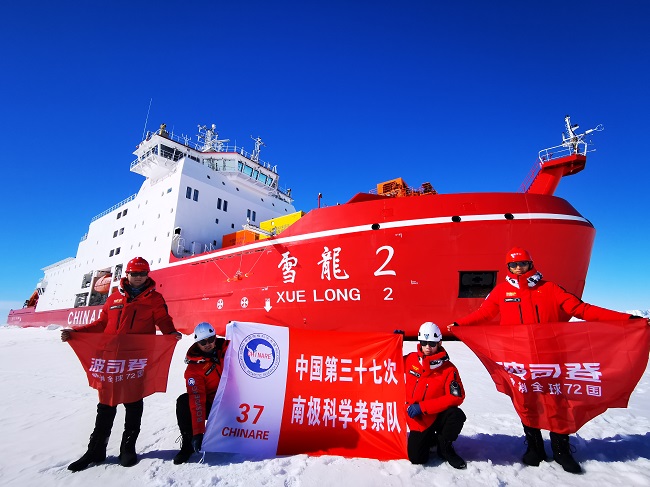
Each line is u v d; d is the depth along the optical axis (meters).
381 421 3.67
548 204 9.68
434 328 3.54
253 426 3.68
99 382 3.59
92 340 3.76
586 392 3.36
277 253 12.34
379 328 10.62
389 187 12.34
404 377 3.79
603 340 3.41
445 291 9.92
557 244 9.39
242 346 3.97
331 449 3.60
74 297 28.48
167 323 4.08
